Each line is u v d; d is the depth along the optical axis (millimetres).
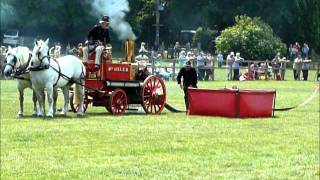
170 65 64625
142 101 31828
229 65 63344
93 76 31062
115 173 17312
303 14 102000
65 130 24812
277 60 66312
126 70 31641
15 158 19078
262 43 81438
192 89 31500
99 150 20641
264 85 56531
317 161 19359
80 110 30125
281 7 100500
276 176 17266
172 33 100625
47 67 28438
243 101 30578
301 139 23688
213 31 96938
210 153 20438
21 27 93438
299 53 84250
